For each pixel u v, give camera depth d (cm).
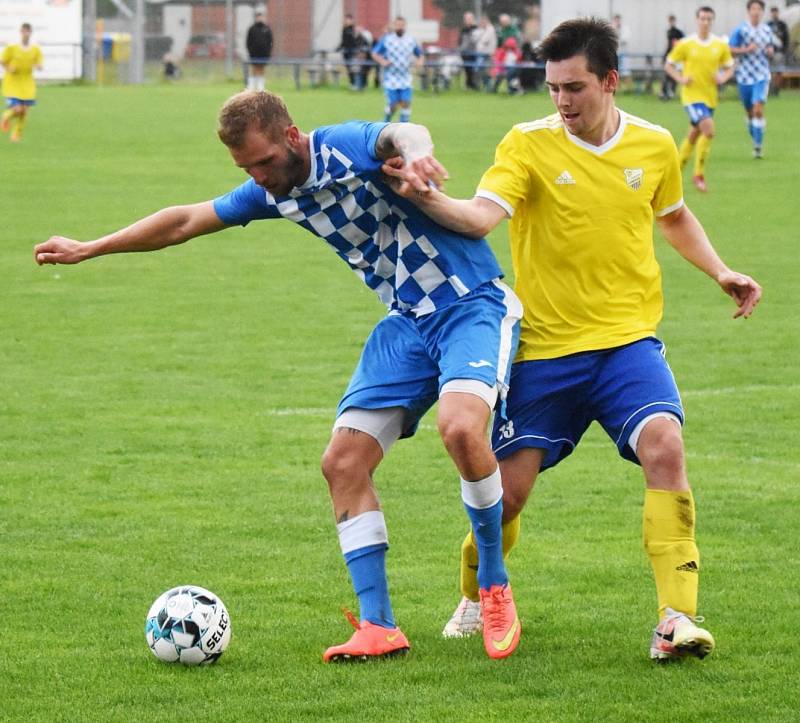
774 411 1628
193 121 5325
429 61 7206
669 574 846
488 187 868
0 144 4516
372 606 867
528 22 7688
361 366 888
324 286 2448
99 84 7669
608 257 884
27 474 1361
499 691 805
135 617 962
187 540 1155
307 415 1609
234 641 909
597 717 762
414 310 874
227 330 2089
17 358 1897
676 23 6869
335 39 8156
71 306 2258
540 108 6022
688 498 851
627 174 880
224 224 904
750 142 4709
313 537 1167
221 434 1521
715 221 3109
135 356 1916
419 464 1419
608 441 1533
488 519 849
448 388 841
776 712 768
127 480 1343
